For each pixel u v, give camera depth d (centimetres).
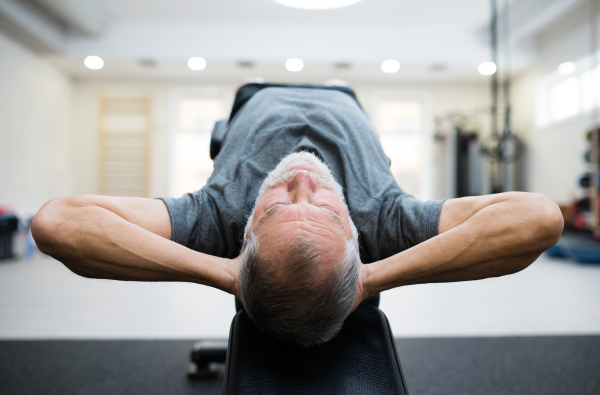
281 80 655
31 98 530
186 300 253
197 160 672
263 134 113
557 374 141
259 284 73
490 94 680
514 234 81
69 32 549
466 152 626
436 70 614
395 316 217
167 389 131
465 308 233
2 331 188
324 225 77
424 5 505
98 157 646
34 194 538
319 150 109
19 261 425
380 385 74
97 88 652
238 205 102
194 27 560
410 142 686
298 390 72
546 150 594
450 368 147
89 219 83
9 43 484
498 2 498
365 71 621
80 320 207
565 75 557
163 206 98
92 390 130
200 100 670
